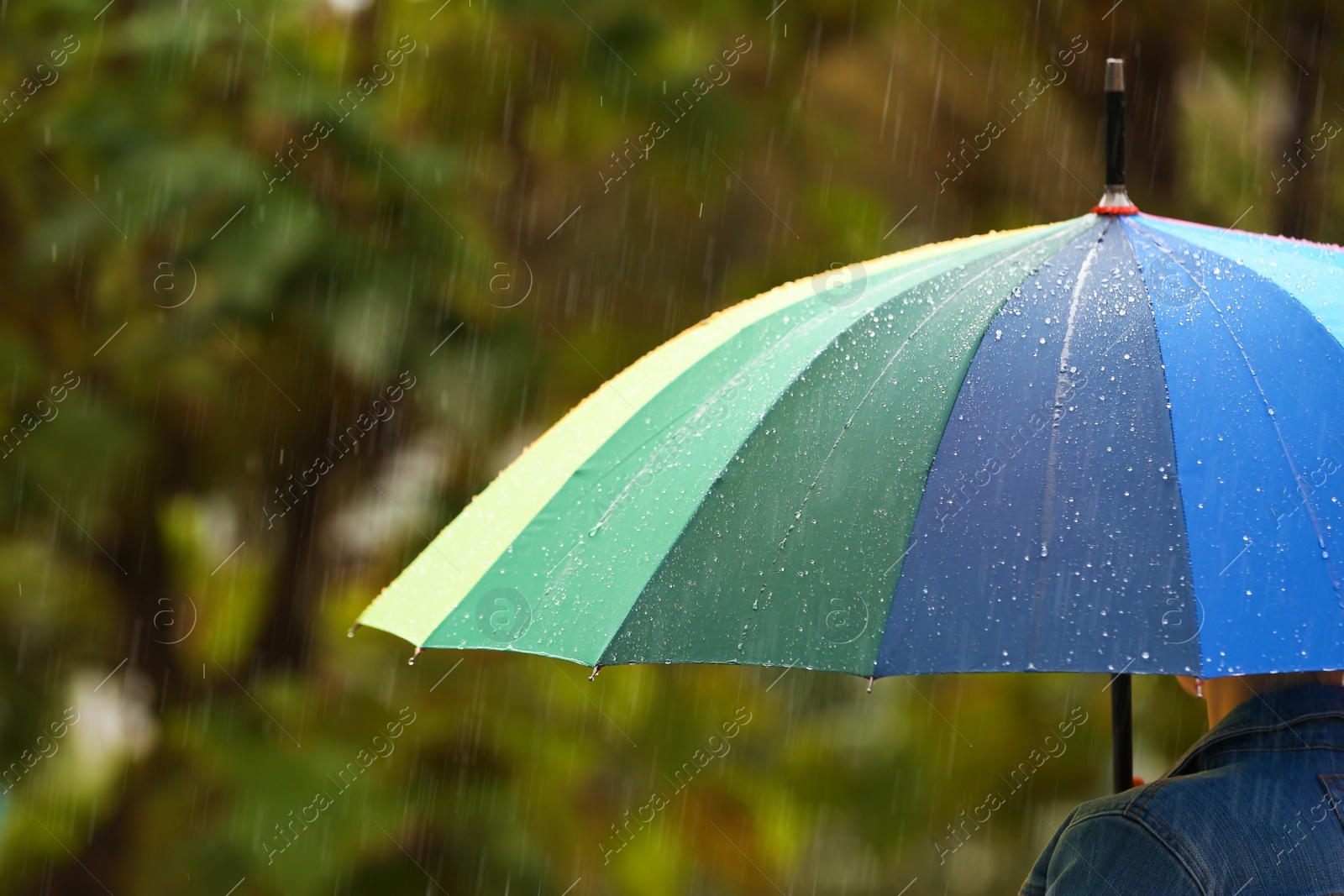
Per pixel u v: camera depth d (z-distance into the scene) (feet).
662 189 45.80
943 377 13.99
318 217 38.19
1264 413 13.28
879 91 47.88
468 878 42.47
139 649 43.50
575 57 43.88
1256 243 16.29
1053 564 12.59
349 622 45.55
